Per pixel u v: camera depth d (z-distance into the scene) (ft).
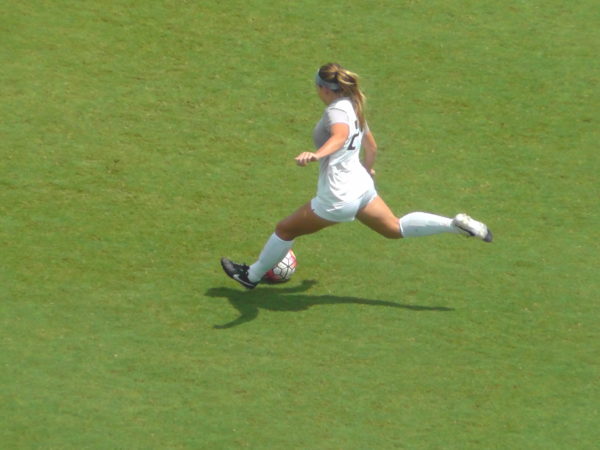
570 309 116.57
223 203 133.69
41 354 107.04
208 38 164.45
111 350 108.17
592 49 166.20
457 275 122.62
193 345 109.50
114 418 98.37
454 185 138.51
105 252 123.85
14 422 97.25
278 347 109.50
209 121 148.05
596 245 127.75
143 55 159.94
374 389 103.40
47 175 136.15
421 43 166.09
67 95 150.82
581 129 149.48
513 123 150.51
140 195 134.10
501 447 95.66
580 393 103.30
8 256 122.01
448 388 103.76
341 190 109.91
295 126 148.15
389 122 149.79
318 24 169.17
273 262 115.14
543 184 139.03
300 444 95.61
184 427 97.50
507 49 165.58
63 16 166.71
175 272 121.39
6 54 157.79
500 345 110.63
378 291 119.75
